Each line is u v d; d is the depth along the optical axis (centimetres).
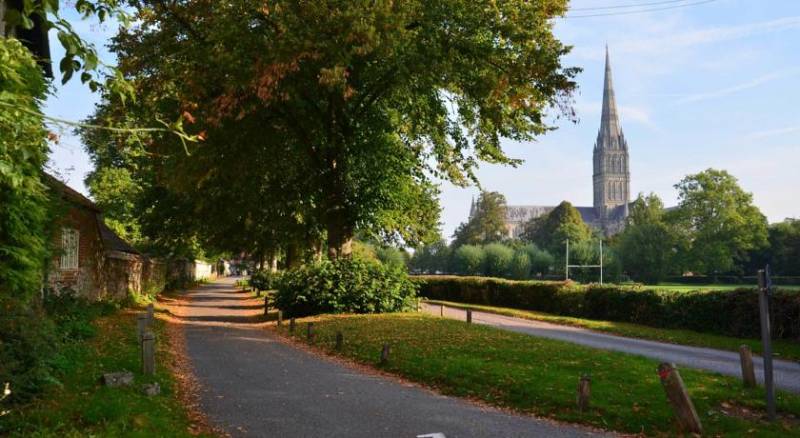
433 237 3416
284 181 2761
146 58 2152
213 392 1005
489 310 3450
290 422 819
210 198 3003
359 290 2491
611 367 1171
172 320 2403
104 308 2222
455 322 2131
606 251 8612
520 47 2131
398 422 830
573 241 9706
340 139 2461
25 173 912
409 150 2717
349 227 2662
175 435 711
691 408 792
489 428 809
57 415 724
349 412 882
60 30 442
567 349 1416
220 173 2427
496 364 1199
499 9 2067
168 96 2195
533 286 3494
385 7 1827
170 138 2097
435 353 1349
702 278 8819
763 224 8450
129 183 5031
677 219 8775
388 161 2527
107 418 733
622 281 8612
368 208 2602
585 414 863
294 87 2122
